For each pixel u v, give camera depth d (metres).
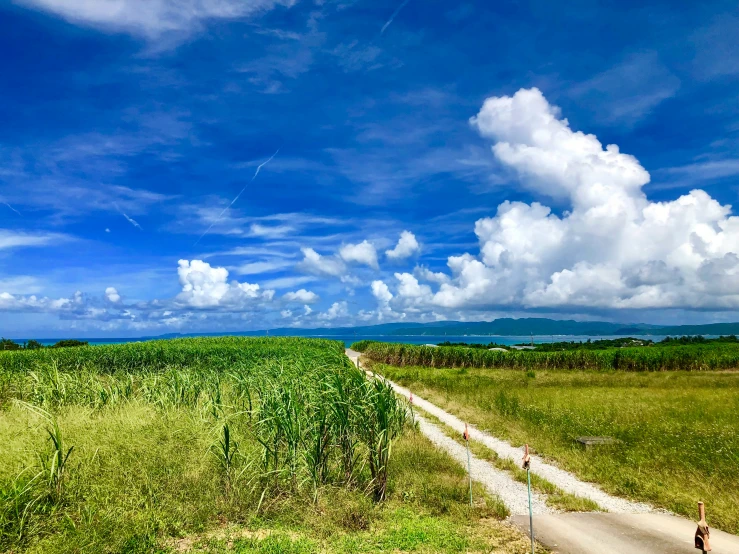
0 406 13.70
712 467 11.23
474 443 14.68
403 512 8.77
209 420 10.86
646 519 8.75
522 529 8.25
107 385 14.07
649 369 40.88
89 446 8.86
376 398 9.68
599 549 7.38
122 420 10.35
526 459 7.35
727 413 18.05
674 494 9.74
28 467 7.57
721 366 40.53
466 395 24.23
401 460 11.75
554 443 14.31
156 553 6.67
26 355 26.64
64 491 7.66
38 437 8.91
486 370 40.47
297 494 8.79
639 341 75.69
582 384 29.67
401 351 46.19
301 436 9.24
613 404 20.58
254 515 8.05
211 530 7.64
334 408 9.37
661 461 11.85
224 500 8.40
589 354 42.03
